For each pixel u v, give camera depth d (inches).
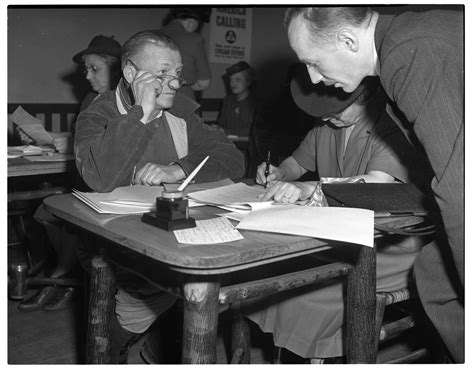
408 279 65.6
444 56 46.8
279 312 66.7
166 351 78.2
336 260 56.6
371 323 56.2
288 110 136.6
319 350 64.7
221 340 93.1
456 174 46.7
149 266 51.3
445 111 46.8
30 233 123.8
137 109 66.2
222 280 67.1
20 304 106.4
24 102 199.6
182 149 79.1
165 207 48.3
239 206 55.1
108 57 118.3
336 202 56.3
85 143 69.1
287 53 268.5
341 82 56.8
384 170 68.1
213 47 248.5
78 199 61.0
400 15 51.9
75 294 110.3
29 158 100.0
